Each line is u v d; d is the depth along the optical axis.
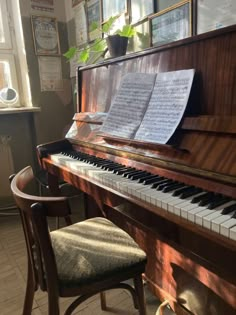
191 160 0.98
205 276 1.11
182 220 0.78
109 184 1.10
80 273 0.91
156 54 1.24
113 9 2.10
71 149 1.80
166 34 1.69
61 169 1.47
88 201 1.91
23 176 1.01
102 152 1.48
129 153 1.27
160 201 0.86
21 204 0.84
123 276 0.95
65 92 2.85
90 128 1.63
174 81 1.12
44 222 0.80
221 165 0.88
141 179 1.06
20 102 2.82
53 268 0.86
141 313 1.06
